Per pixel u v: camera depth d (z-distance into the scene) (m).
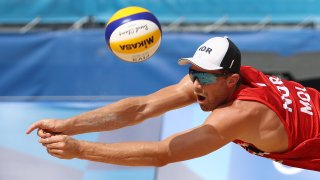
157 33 15.98
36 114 23.92
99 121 16.05
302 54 28.34
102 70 28.52
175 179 21.67
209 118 14.39
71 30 28.98
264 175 21.16
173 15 28.98
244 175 21.33
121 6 29.06
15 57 28.70
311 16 28.88
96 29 28.89
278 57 28.41
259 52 28.44
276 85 15.61
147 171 22.09
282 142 14.87
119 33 15.71
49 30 29.73
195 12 28.98
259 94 14.62
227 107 14.45
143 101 16.42
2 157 22.95
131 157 14.12
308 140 15.07
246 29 29.72
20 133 23.47
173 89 16.67
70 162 22.62
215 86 14.59
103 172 22.25
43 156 22.86
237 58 14.70
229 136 14.20
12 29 30.52
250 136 14.55
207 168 21.69
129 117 16.30
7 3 29.16
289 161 15.63
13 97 28.19
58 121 15.55
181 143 14.10
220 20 28.97
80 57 28.62
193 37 28.30
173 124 22.98
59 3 29.20
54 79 28.61
